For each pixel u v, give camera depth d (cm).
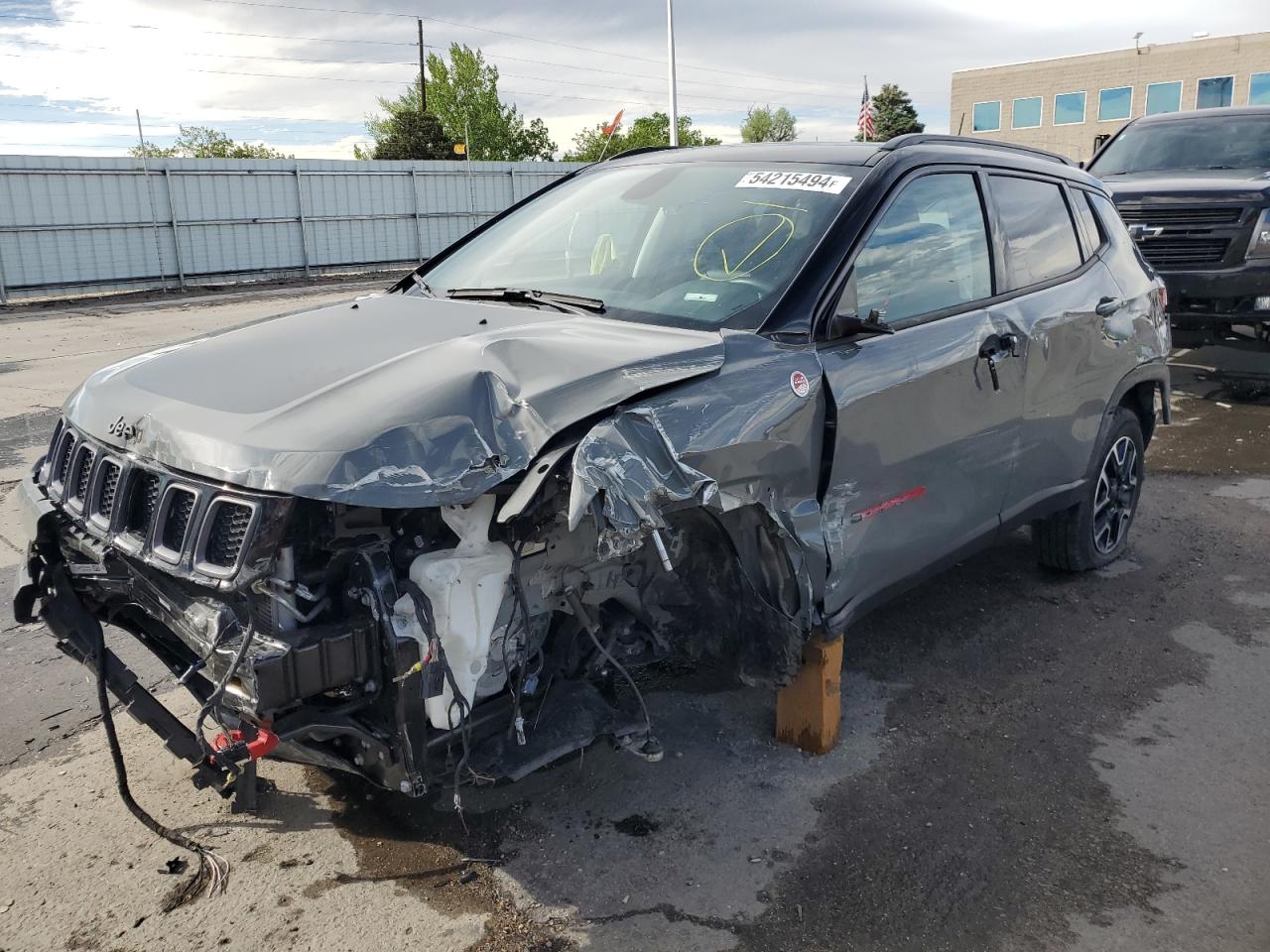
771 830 298
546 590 264
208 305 1962
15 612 292
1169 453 710
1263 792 320
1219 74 4756
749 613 293
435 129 5022
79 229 2112
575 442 241
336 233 2570
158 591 252
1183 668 402
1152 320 493
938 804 312
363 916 262
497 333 283
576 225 387
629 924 260
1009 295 396
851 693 381
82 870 279
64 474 294
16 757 337
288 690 223
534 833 296
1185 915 265
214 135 4931
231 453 229
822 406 301
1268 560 514
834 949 252
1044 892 273
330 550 231
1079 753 342
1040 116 5322
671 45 2686
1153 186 887
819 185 349
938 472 356
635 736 294
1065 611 455
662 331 297
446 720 246
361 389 248
